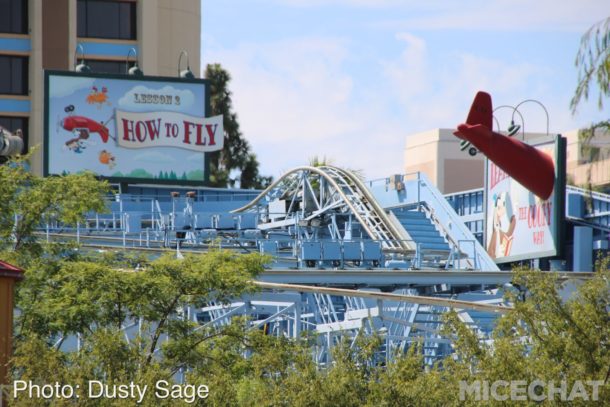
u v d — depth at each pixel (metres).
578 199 142.88
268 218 147.88
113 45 196.88
